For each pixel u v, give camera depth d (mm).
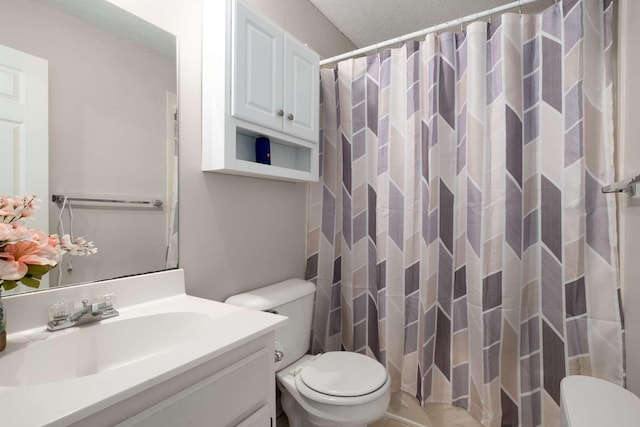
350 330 1688
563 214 1236
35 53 824
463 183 1418
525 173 1304
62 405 499
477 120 1338
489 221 1319
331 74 1754
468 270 1386
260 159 1384
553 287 1264
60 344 771
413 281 1515
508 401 1313
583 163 1195
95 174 940
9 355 689
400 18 1933
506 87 1280
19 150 794
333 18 1938
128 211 1020
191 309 991
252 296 1347
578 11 1201
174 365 626
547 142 1270
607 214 1173
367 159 1656
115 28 986
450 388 1444
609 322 1167
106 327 854
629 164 1096
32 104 816
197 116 1222
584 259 1205
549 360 1271
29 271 728
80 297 899
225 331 809
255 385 839
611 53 1169
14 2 790
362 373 1263
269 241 1583
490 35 1352
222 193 1333
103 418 534
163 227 1116
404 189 1542
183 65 1171
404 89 1542
